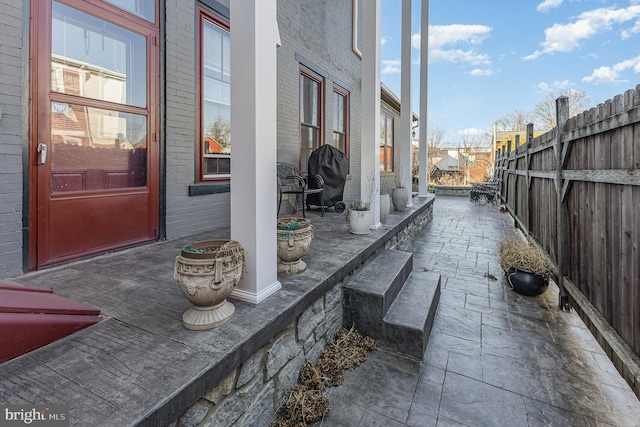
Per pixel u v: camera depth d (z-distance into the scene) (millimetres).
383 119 10000
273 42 1830
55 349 1337
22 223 2188
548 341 2387
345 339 2295
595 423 1631
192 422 1205
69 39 2398
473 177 22781
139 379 1156
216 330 1485
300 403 1686
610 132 2072
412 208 5684
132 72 2842
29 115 2195
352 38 7324
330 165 5168
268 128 1810
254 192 1732
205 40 3570
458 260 4414
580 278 2588
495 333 2504
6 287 1516
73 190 2479
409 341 2191
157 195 3105
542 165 4137
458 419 1653
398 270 2820
